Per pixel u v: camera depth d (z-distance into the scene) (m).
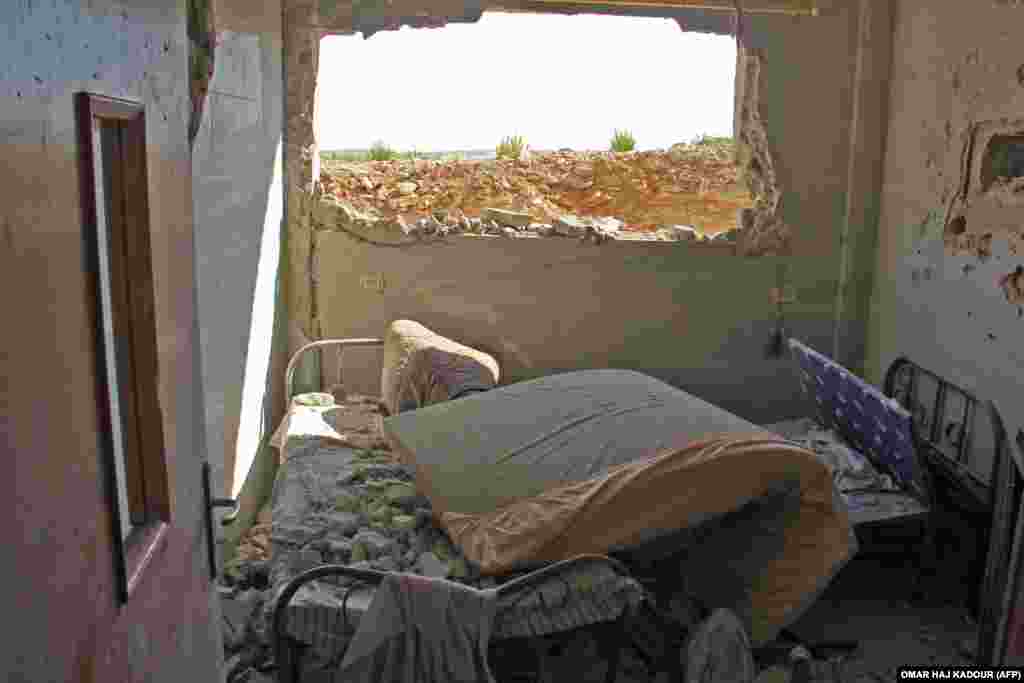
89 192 1.04
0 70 0.82
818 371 4.70
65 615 0.95
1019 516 3.10
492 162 7.62
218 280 3.82
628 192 7.39
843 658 3.73
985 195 4.50
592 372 4.15
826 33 5.53
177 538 1.43
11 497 0.82
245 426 4.41
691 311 5.77
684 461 3.06
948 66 4.86
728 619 3.07
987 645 3.36
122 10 1.19
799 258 5.77
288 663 2.68
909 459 4.04
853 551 3.16
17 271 0.85
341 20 5.40
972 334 4.60
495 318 5.71
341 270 5.61
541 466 3.33
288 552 3.22
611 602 2.79
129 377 1.28
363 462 4.16
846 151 5.67
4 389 0.82
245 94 4.33
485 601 2.59
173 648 1.39
